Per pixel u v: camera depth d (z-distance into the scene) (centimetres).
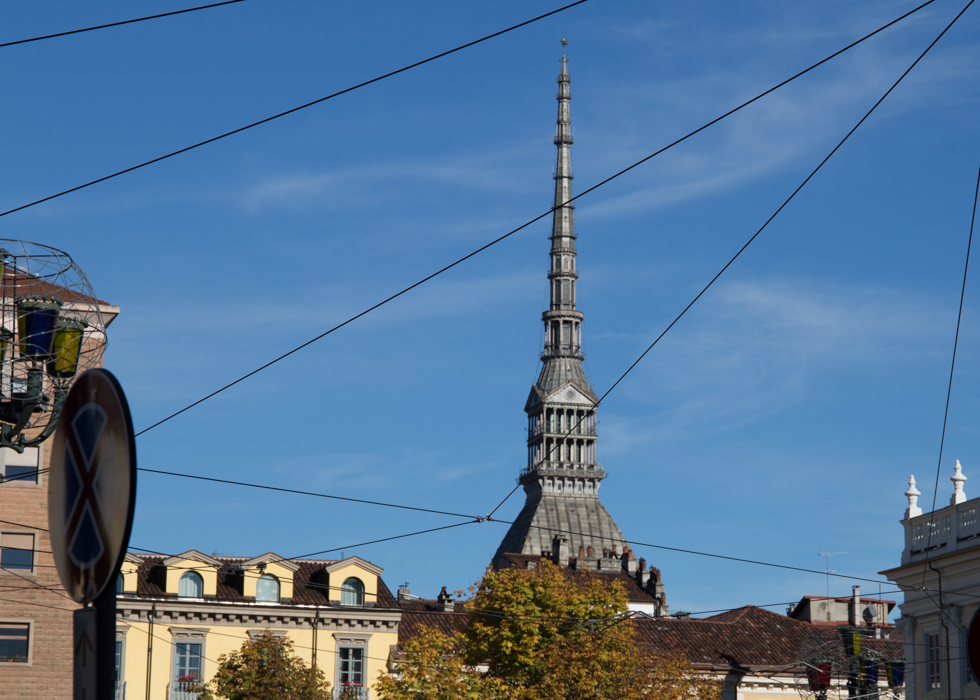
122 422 984
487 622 9650
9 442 2664
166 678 10650
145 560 10988
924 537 7181
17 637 8919
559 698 8869
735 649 12344
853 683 11025
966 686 6669
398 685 8675
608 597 9744
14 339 2592
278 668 9550
